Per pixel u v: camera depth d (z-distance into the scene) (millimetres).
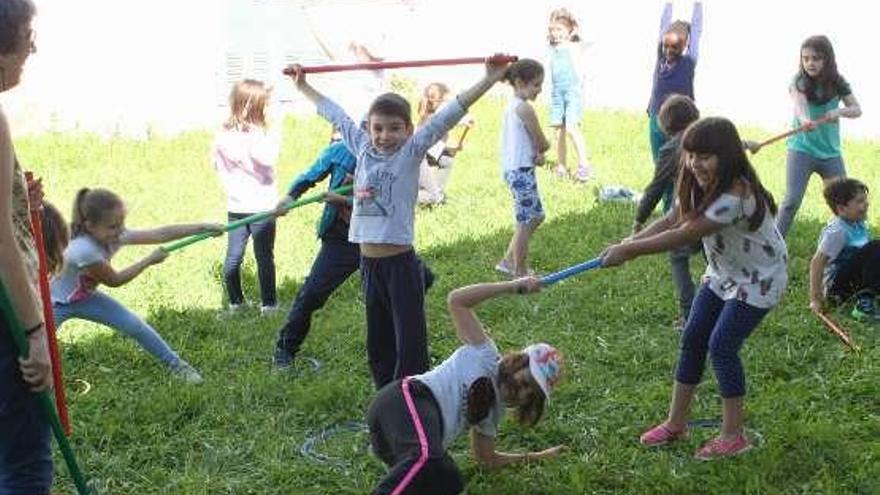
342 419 5965
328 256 6570
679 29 9906
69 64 13172
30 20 3580
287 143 13203
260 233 7812
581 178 11734
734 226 5055
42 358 3670
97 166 12250
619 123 14453
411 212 5539
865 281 7355
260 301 8156
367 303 5699
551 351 4832
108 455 5520
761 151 12820
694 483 5086
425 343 5613
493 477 5168
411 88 15273
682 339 5477
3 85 3627
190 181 11773
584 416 5879
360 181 5566
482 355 4820
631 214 10211
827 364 6508
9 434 3746
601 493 5066
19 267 3533
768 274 5160
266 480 5242
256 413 6012
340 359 6867
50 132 13195
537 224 8547
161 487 5219
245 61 14109
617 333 7180
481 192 11367
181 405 6035
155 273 8758
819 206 10312
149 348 6566
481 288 4898
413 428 4484
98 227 6223
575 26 11922
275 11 14188
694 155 4977
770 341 6898
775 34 14055
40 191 4305
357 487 5148
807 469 5188
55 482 5246
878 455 5254
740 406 5332
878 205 10141
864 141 13203
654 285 8055
